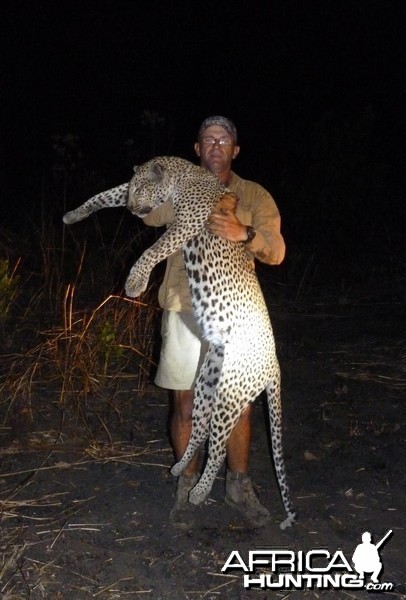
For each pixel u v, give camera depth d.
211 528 3.80
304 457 4.53
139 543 3.66
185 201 3.50
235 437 3.81
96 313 6.14
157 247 3.42
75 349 5.35
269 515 3.86
